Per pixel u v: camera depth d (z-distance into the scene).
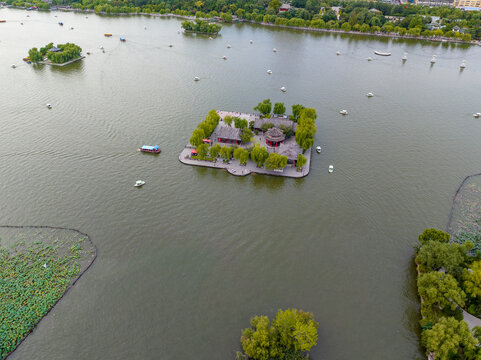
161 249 106.94
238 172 141.25
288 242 111.69
